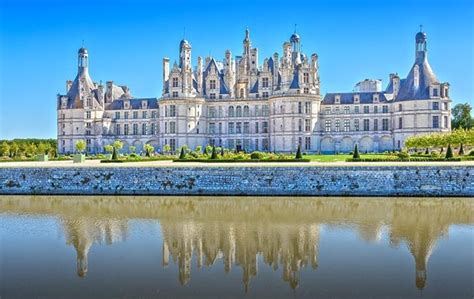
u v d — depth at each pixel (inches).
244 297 1126.4
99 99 6796.3
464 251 1467.8
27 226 1865.2
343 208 2212.1
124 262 1390.3
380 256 1425.9
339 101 6127.0
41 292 1154.7
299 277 1254.3
